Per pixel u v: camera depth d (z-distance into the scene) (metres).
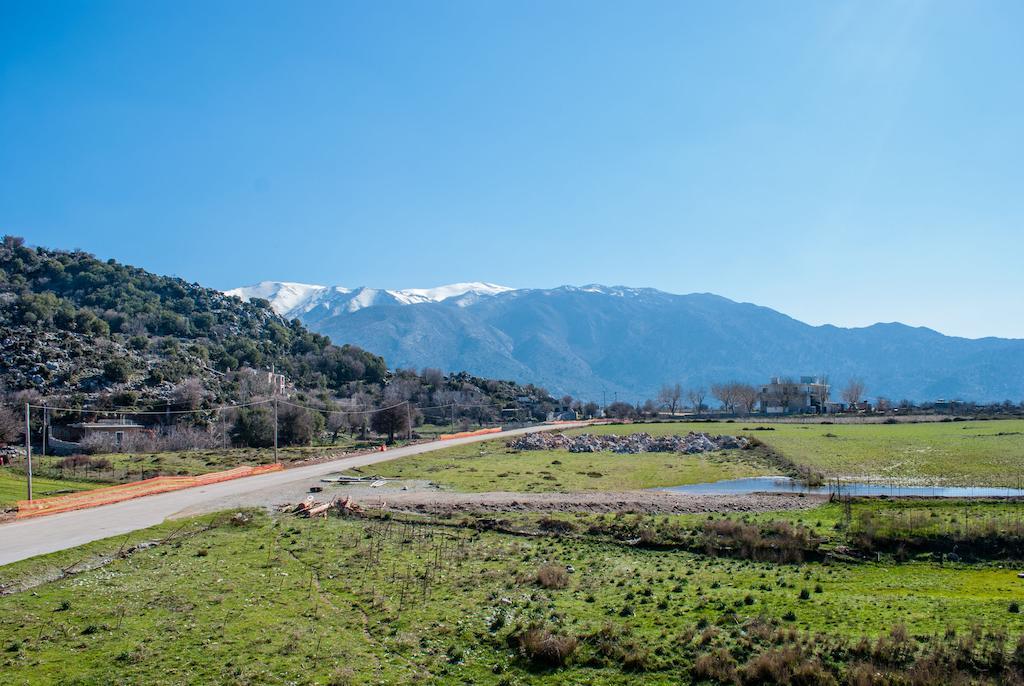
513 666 22.91
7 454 85.88
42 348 140.75
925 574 34.62
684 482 71.06
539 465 84.38
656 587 31.92
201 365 164.38
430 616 27.38
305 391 175.38
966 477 67.81
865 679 20.59
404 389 184.88
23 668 21.97
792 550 38.31
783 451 90.00
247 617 26.95
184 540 41.09
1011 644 22.91
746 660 22.61
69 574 33.59
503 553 38.91
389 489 64.38
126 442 106.19
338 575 33.47
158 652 23.34
